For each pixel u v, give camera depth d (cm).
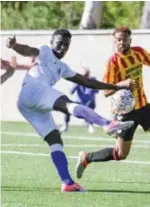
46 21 5719
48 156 2342
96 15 4212
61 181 1708
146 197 1553
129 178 1844
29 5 5688
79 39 3897
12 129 3547
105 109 3834
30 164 2125
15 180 1792
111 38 3819
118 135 1661
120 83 1656
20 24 5641
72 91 3425
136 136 3234
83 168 1750
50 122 1620
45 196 1562
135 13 5700
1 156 2347
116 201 1503
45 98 1550
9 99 4141
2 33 4050
